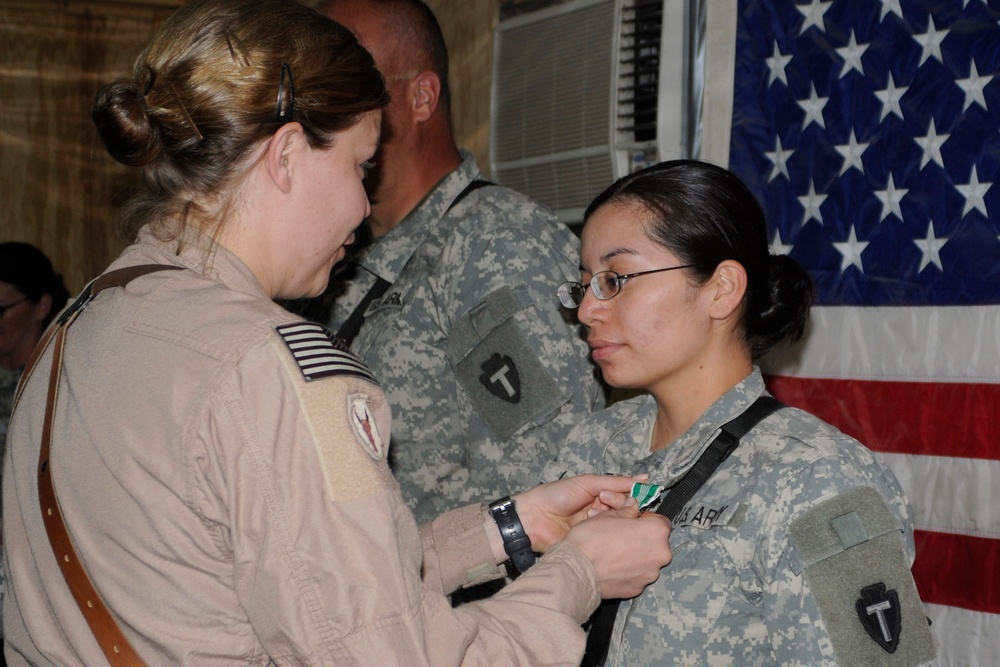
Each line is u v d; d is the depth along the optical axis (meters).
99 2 3.83
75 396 0.95
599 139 3.12
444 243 1.92
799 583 1.18
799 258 2.59
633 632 1.27
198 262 0.99
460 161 2.08
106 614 0.92
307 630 0.85
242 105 0.96
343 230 1.07
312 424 0.89
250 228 1.01
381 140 1.92
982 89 2.30
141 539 0.90
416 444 1.90
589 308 1.39
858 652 1.14
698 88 2.81
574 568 1.09
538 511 1.39
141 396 0.91
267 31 0.99
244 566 0.87
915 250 2.40
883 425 2.44
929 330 2.37
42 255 3.17
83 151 3.85
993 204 2.28
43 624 0.98
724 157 2.74
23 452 1.00
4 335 3.04
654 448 1.45
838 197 2.53
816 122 2.58
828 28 2.57
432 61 1.98
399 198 1.97
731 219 1.35
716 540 1.23
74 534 0.93
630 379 1.38
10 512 1.02
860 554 1.17
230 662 0.90
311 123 1.00
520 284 1.80
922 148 2.39
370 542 0.88
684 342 1.35
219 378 0.89
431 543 1.40
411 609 0.89
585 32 3.19
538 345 1.77
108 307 0.99
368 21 1.92
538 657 0.99
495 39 3.48
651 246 1.35
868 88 2.49
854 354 2.49
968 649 2.29
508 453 1.77
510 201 1.96
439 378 1.90
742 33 2.73
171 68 0.97
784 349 2.58
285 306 2.03
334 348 0.96
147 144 0.98
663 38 2.91
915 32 2.42
